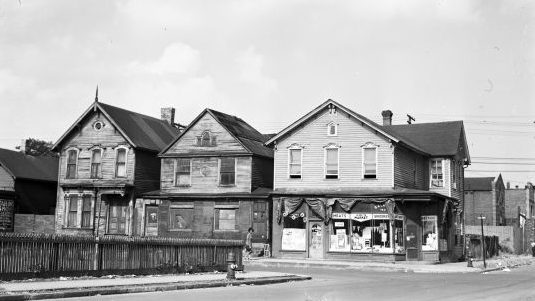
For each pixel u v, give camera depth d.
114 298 15.20
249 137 43.50
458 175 44.12
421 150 39.50
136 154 42.72
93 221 42.69
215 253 24.75
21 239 17.75
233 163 40.88
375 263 33.09
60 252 18.94
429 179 41.75
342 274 26.50
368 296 16.39
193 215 40.94
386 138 36.19
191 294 16.56
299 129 38.41
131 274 21.19
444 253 37.06
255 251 38.53
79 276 19.41
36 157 53.69
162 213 41.62
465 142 45.62
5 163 48.91
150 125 47.22
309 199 36.56
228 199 40.00
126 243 21.08
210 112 41.88
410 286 20.09
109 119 43.09
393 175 35.78
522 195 79.25
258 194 38.97
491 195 69.50
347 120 37.38
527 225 69.19
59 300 14.66
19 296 14.35
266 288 18.92
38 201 50.91
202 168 41.66
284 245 36.94
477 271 29.84
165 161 42.69
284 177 38.34
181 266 23.16
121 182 42.62
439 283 21.67
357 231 35.47
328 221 36.00
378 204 35.16
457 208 42.06
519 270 33.00
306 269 29.80
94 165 43.75
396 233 34.81
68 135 44.69
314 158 37.81
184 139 42.44
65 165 44.62
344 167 37.03
